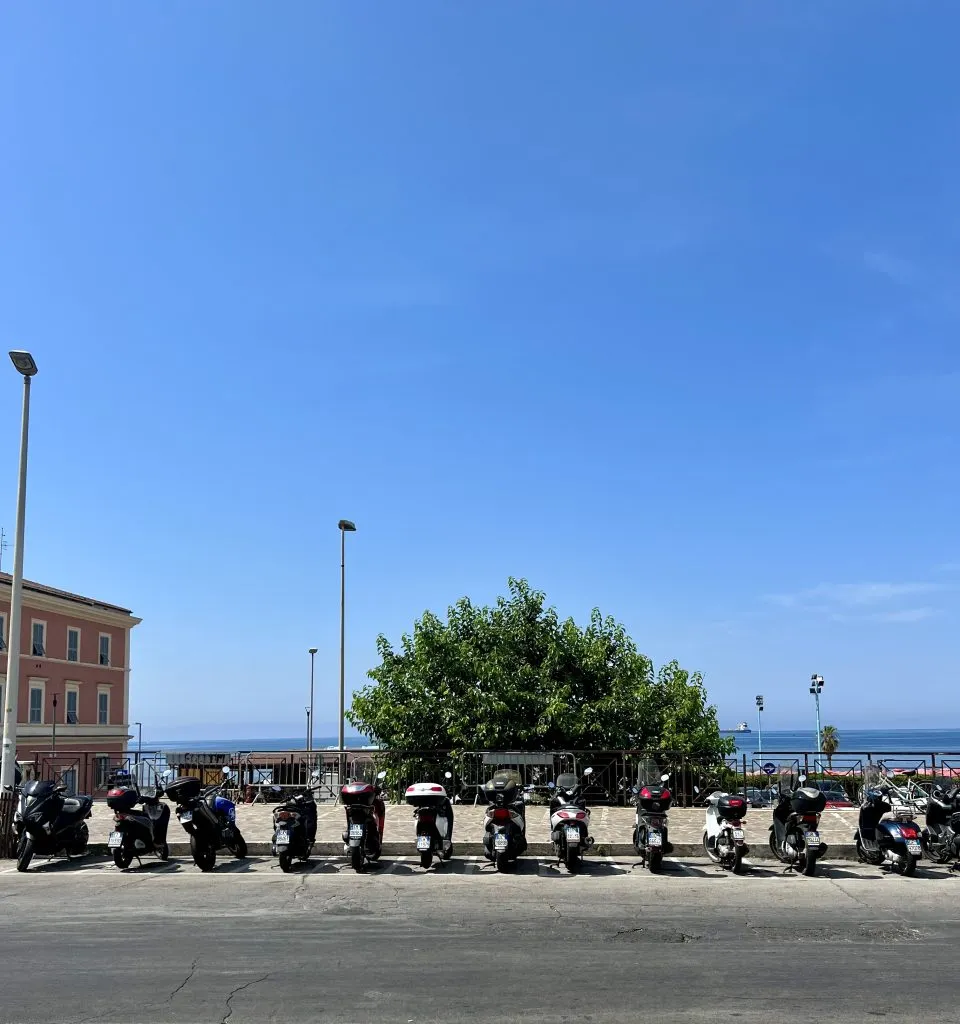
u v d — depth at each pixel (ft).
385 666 75.61
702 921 30.50
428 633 74.90
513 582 80.07
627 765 62.08
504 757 62.75
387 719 70.59
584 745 70.95
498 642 76.07
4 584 147.02
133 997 22.08
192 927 29.55
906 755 55.72
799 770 58.90
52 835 41.55
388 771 67.46
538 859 42.80
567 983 23.25
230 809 42.88
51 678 160.86
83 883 38.01
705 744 70.44
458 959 25.58
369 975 23.95
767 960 25.55
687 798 61.87
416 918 30.86
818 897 34.71
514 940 27.81
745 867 41.14
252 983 23.22
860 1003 21.67
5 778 50.29
